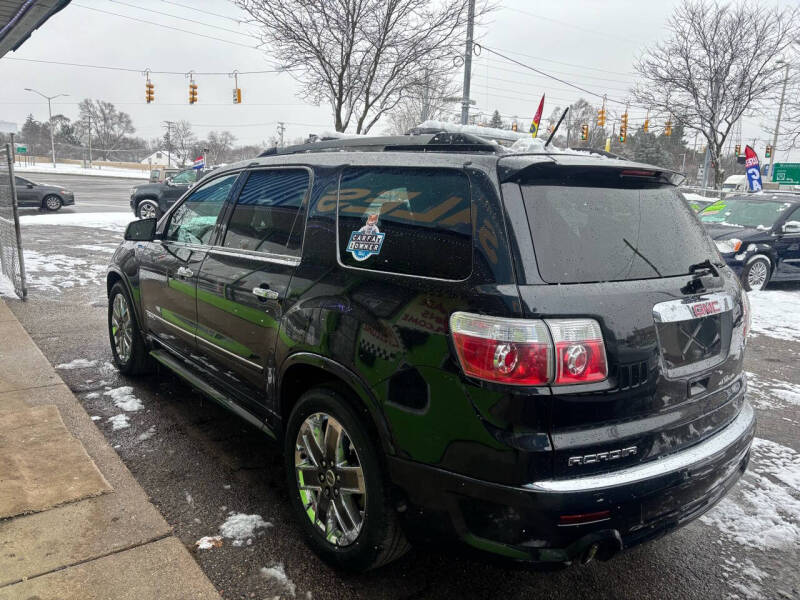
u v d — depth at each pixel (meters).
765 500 3.51
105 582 2.46
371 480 2.43
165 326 4.22
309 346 2.69
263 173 3.51
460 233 2.27
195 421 4.20
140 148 124.94
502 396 2.02
